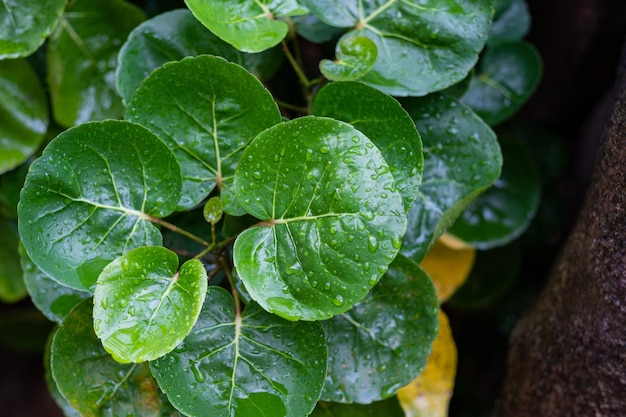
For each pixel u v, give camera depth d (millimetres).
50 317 647
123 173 602
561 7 860
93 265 599
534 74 759
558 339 709
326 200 581
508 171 772
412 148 610
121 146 595
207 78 604
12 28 657
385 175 575
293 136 580
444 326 723
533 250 892
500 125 864
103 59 705
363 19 646
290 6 636
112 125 588
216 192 654
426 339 638
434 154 668
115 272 583
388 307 642
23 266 649
